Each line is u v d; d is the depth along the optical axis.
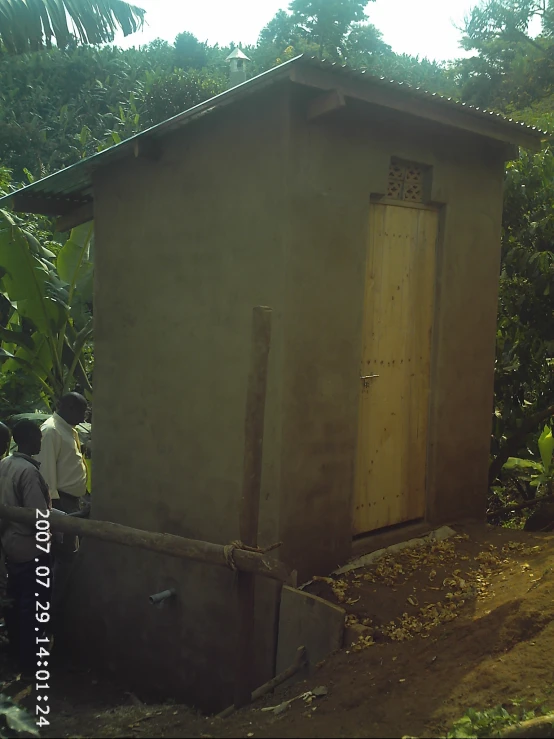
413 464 5.67
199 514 5.29
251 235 4.79
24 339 8.81
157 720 4.40
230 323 4.99
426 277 5.67
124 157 5.88
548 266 7.28
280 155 4.55
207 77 33.81
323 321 4.76
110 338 6.10
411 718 3.21
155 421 5.67
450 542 5.44
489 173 6.04
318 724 3.32
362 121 4.94
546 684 3.25
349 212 4.88
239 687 3.85
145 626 5.66
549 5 32.12
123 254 5.96
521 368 7.70
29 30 6.01
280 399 4.54
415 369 5.63
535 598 4.00
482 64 33.62
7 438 5.64
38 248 8.48
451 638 3.88
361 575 4.80
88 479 8.10
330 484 4.86
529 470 8.50
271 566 3.48
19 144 28.14
